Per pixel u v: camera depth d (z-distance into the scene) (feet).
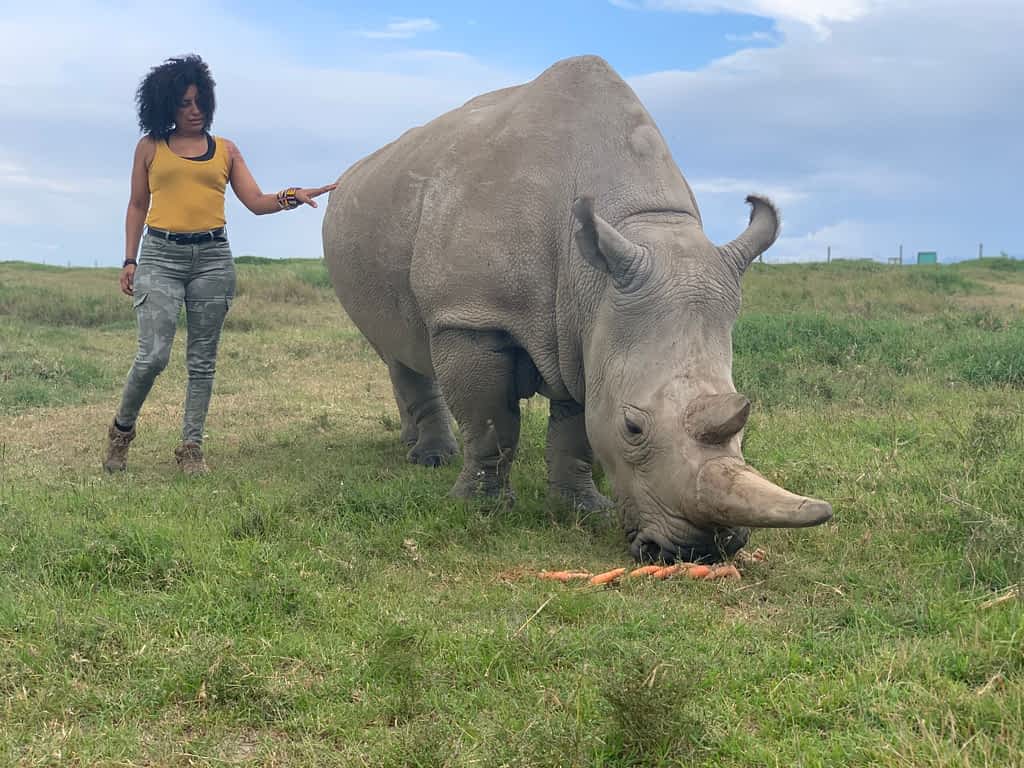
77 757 9.75
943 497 17.08
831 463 20.89
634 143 17.92
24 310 55.06
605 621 13.01
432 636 12.29
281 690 11.01
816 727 10.11
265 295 64.08
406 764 9.48
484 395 18.99
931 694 10.36
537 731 9.61
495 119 19.61
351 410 31.30
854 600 13.57
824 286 66.69
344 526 17.74
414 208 20.45
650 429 14.62
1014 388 30.83
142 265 22.34
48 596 13.71
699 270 15.52
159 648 12.12
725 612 13.53
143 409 31.01
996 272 92.17
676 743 9.47
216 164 22.47
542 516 18.69
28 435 27.09
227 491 19.79
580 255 16.94
